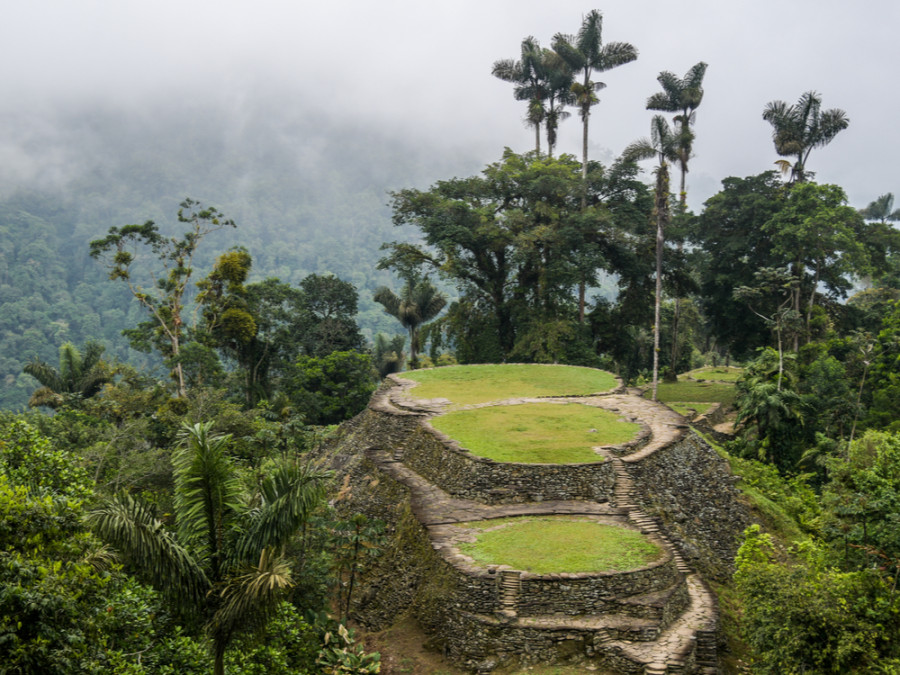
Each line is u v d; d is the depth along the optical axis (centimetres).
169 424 4434
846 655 1686
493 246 5556
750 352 6347
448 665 1992
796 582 1864
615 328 6100
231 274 5853
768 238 6025
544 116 6475
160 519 1463
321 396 6147
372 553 2348
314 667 1966
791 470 4131
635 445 2864
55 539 1291
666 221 4159
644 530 2370
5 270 15075
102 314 15062
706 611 2094
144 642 1584
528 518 2423
